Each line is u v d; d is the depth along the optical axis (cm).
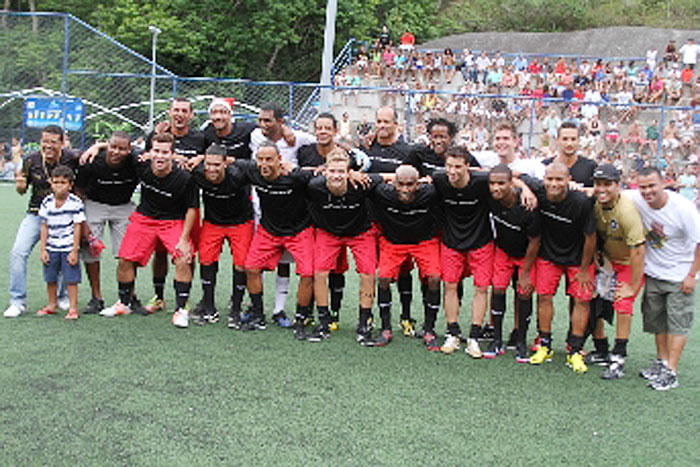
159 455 338
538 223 509
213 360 487
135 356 488
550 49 2736
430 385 457
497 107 1638
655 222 479
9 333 532
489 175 502
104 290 699
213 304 600
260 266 573
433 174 535
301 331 561
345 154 534
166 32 2586
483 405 425
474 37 2853
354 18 2775
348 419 392
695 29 2919
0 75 1697
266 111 587
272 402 412
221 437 361
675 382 479
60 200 572
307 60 2842
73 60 1694
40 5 2928
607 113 1636
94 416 381
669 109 1502
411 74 2106
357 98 1747
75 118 1582
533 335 621
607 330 643
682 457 363
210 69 2758
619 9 3216
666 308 490
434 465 340
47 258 575
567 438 381
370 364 498
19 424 367
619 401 446
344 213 542
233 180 557
